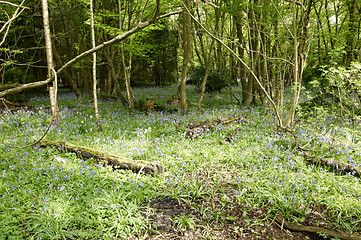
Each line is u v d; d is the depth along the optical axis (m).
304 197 4.03
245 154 5.53
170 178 4.73
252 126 7.95
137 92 19.83
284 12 8.31
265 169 4.95
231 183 4.60
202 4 13.84
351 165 4.67
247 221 3.64
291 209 3.72
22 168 4.75
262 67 10.91
